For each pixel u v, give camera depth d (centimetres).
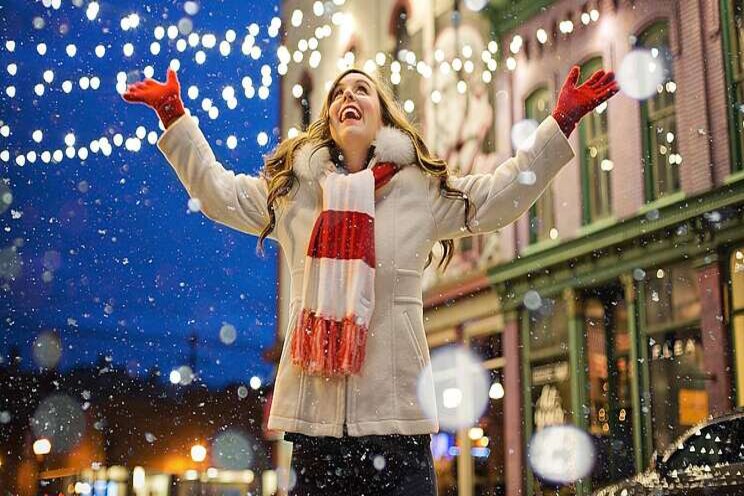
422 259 316
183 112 328
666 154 1266
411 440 301
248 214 330
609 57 1366
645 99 1299
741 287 1138
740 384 1120
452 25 1645
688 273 1202
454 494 1503
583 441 1299
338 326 295
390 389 297
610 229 1304
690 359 1183
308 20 1938
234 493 2145
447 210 321
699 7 1233
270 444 2138
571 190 1398
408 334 304
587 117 1395
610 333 1322
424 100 1692
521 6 1515
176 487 2230
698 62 1227
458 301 1577
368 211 306
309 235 316
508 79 1528
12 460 2280
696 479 616
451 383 1556
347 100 322
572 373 1339
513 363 1445
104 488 2259
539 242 1439
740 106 1159
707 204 1174
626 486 667
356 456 297
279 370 307
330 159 321
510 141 1507
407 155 319
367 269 300
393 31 1764
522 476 1384
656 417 1218
